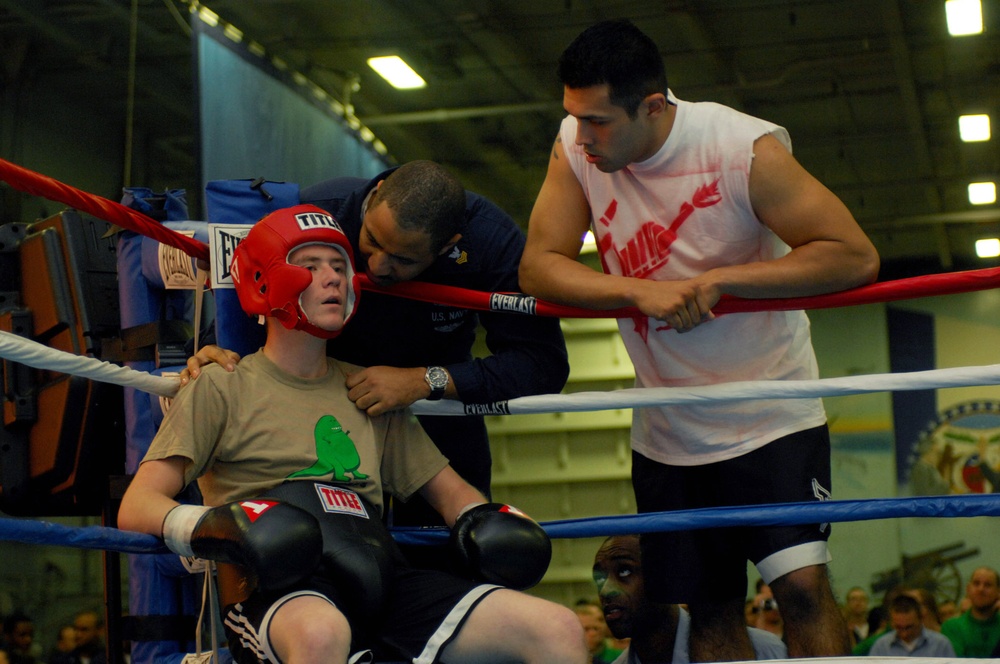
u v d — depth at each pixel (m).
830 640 2.09
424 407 2.27
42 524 1.65
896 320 9.48
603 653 6.54
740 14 6.12
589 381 8.12
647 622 3.19
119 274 2.79
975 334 9.31
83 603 7.98
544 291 2.22
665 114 2.14
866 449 9.30
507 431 8.24
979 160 8.02
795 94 7.13
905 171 8.27
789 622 2.14
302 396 2.04
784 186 2.08
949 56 6.55
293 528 1.69
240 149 4.03
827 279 2.05
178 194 2.86
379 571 1.91
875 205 8.91
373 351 2.46
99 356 2.82
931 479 9.13
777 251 2.26
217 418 1.97
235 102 4.03
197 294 2.28
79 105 7.36
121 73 6.95
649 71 2.06
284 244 2.00
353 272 2.09
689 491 2.33
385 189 2.12
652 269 2.24
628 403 2.14
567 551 8.11
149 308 2.77
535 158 8.25
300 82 4.59
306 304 2.00
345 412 2.08
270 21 6.29
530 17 6.20
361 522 1.96
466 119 7.61
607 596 3.22
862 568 8.84
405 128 7.79
